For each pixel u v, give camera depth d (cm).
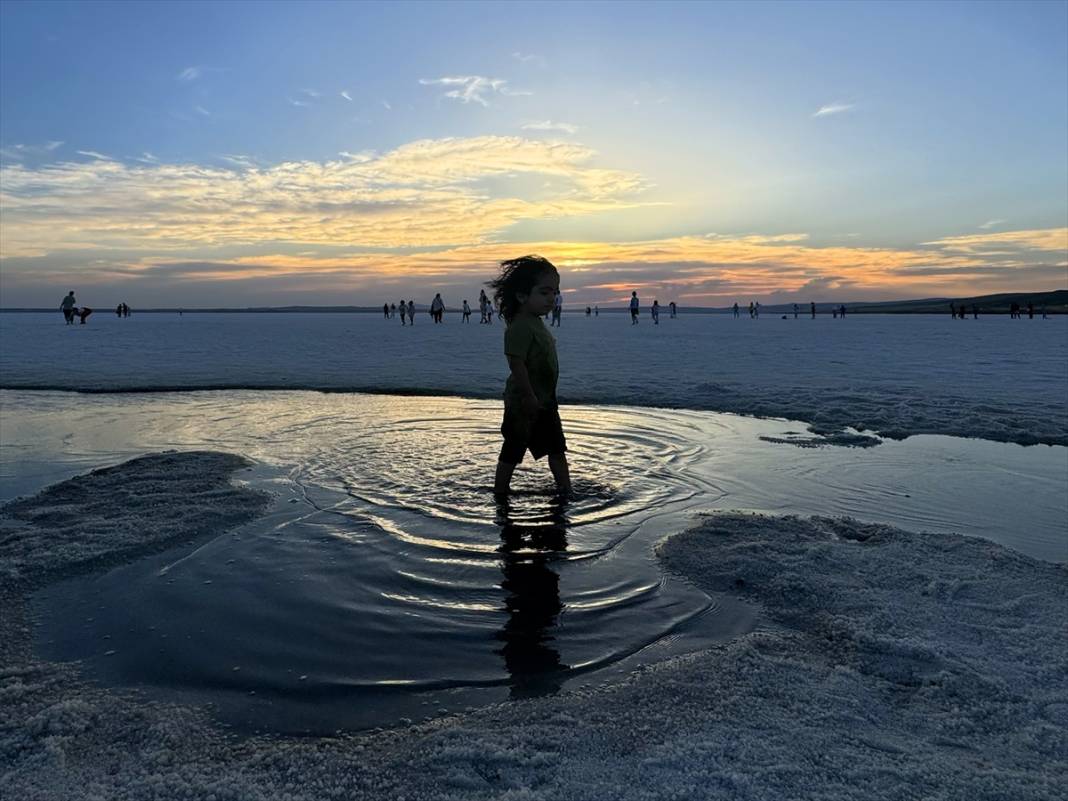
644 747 177
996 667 219
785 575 296
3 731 189
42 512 386
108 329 3362
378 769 170
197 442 598
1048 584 286
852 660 228
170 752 179
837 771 166
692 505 411
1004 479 479
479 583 292
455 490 435
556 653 233
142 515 381
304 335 2758
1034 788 159
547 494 427
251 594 281
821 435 639
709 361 1477
